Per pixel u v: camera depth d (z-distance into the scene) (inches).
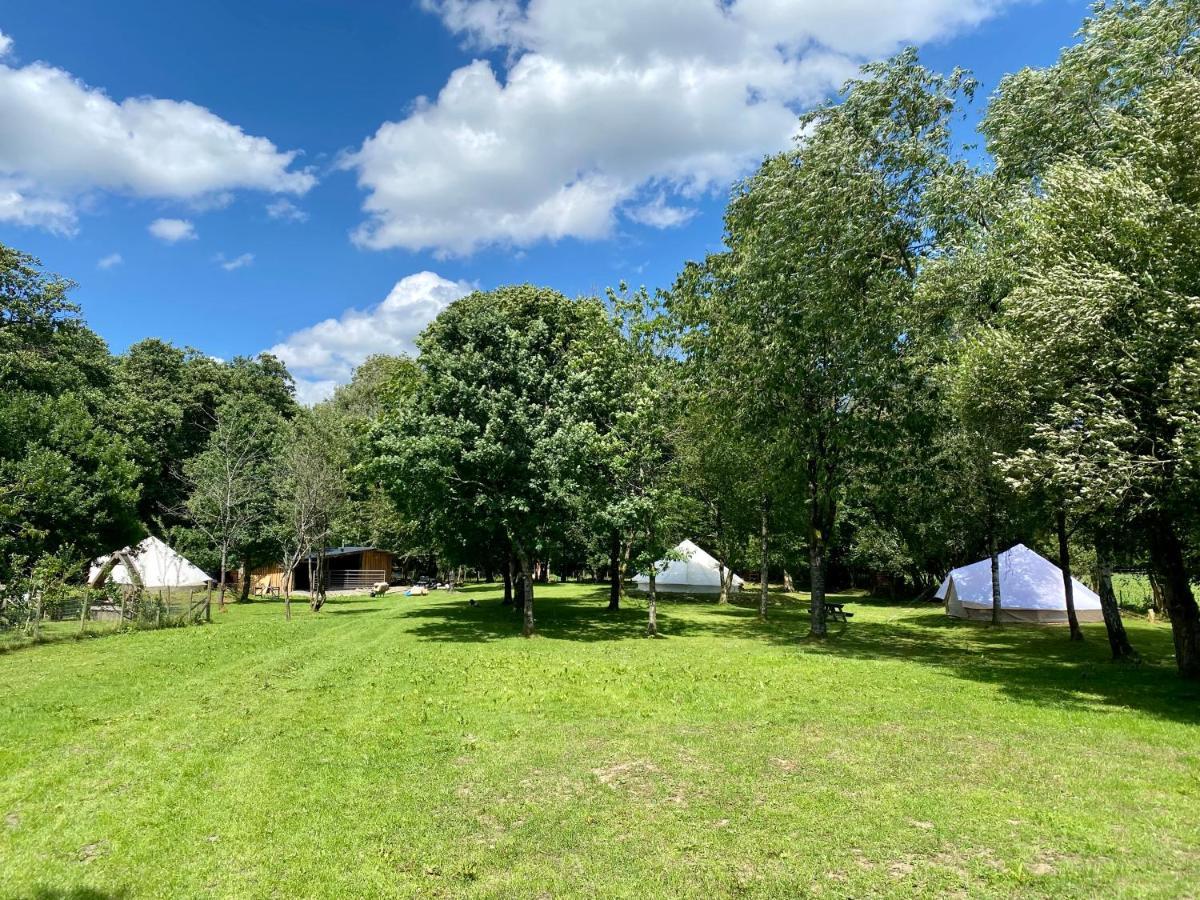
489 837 235.5
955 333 673.6
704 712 408.5
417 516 959.0
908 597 1779.0
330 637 799.1
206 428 1883.6
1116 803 255.0
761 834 232.5
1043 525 853.8
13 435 942.4
